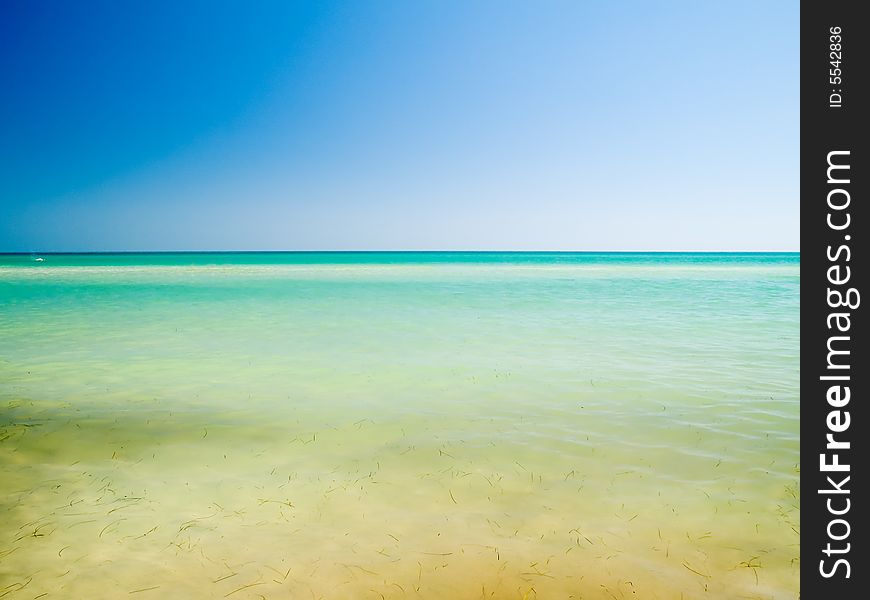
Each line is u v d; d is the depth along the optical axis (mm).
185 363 10773
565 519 4664
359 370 10164
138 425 7004
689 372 9875
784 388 8719
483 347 12461
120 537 4316
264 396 8398
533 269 60188
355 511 4801
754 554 4145
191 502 4938
